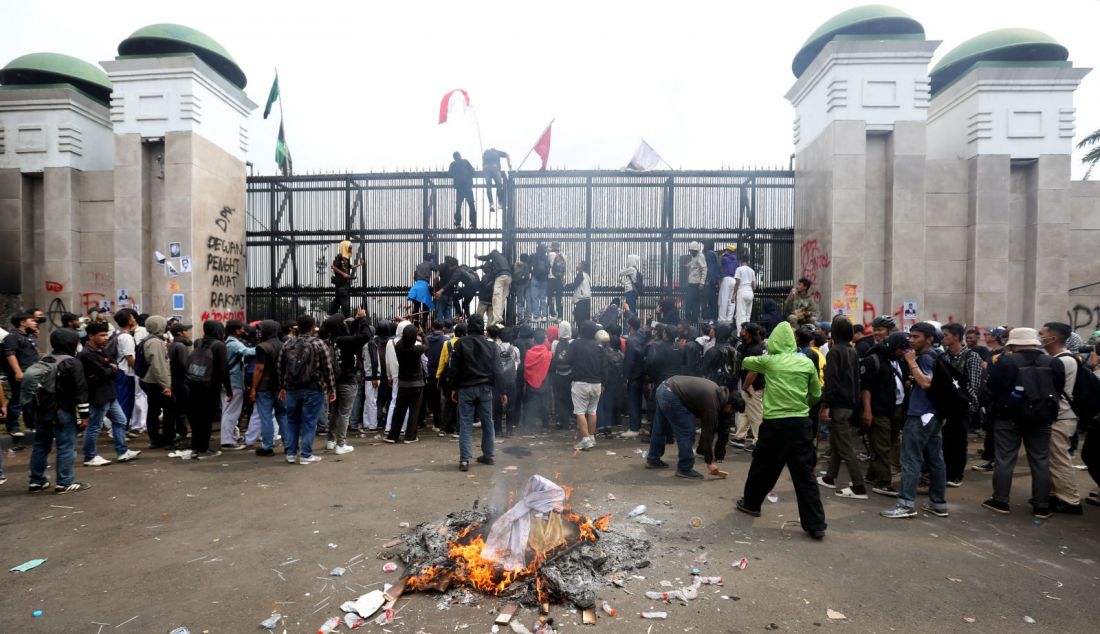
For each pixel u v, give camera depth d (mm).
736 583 3896
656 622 3395
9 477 6641
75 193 12414
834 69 11000
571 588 3613
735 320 11750
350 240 13328
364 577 3969
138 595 3723
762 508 5551
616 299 12461
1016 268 11656
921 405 5246
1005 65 11320
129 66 11539
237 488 6109
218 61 12461
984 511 5547
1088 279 11828
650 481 6438
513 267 12641
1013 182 11711
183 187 11445
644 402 10367
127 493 5938
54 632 3285
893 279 11008
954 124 12203
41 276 12617
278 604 3604
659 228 13047
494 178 12992
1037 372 5328
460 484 6242
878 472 6117
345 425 7914
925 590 3822
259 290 13398
